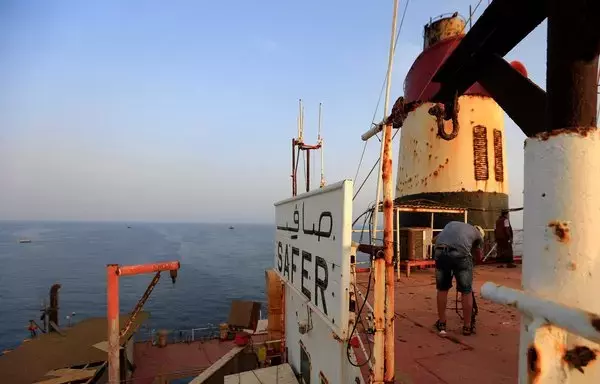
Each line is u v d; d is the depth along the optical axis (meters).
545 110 1.81
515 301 1.58
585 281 1.44
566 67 1.56
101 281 73.38
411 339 5.43
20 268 90.06
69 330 18.31
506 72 2.17
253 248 158.88
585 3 1.47
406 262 10.34
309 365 6.44
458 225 5.66
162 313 49.50
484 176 12.34
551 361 1.45
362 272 10.70
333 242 4.40
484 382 4.12
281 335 9.98
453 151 12.35
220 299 58.72
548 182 1.53
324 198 4.80
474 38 2.41
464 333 5.55
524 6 1.97
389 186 3.47
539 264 1.56
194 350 18.52
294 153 11.26
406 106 3.15
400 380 4.18
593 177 1.45
